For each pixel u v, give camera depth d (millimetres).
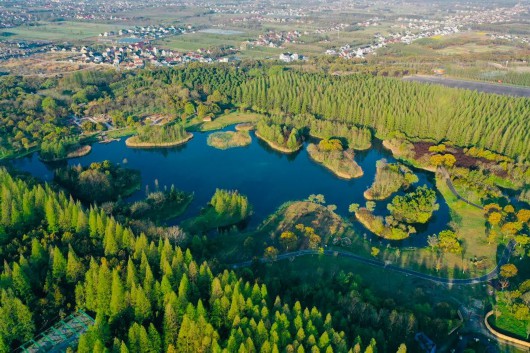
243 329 158875
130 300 169125
